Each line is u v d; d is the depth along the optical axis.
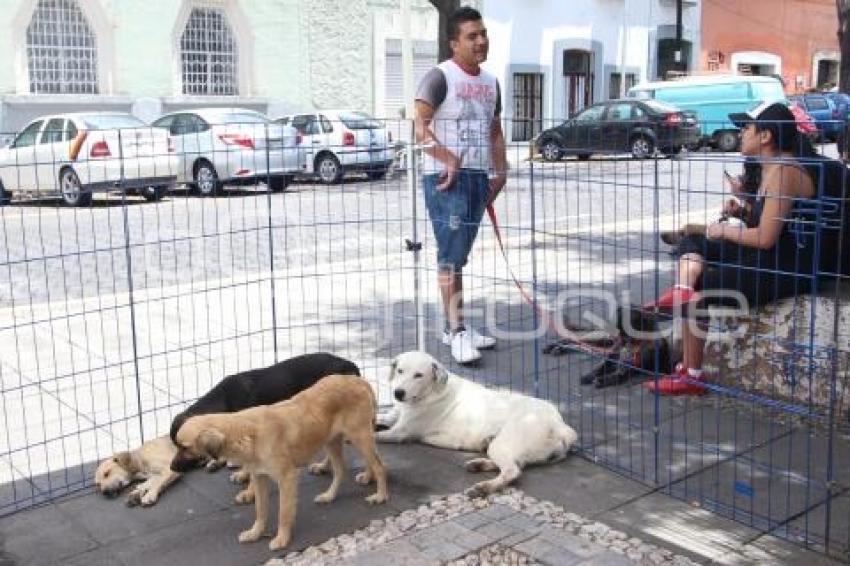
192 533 3.66
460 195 5.70
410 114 8.05
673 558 3.38
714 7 33.69
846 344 4.73
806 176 4.74
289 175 9.09
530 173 5.73
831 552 3.42
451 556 3.42
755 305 5.02
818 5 37.41
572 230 10.53
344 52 23.86
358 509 3.84
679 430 4.65
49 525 3.74
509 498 3.92
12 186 11.43
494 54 26.47
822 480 4.04
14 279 8.86
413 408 4.49
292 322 6.89
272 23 22.69
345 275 8.62
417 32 25.42
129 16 20.59
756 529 3.61
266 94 22.86
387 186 8.91
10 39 18.97
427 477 4.17
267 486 3.71
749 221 5.20
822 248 4.85
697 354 5.07
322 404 3.69
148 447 4.08
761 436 4.56
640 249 6.18
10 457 4.41
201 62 22.08
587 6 28.80
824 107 23.48
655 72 31.80
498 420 4.37
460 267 5.85
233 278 8.66
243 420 3.44
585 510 3.80
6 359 6.05
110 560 3.46
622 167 8.03
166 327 6.85
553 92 28.28
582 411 4.95
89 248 10.31
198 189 10.20
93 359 6.02
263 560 3.45
